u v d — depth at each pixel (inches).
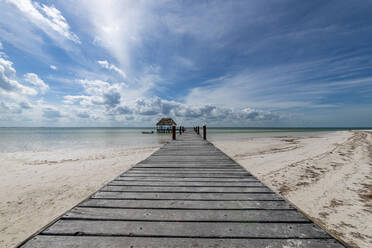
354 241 90.6
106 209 66.3
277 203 73.4
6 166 273.1
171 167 140.9
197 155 196.4
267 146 496.1
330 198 140.6
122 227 54.4
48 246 45.3
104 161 306.5
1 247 95.0
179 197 80.0
